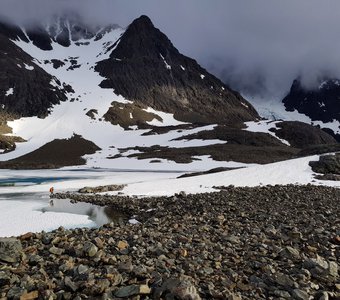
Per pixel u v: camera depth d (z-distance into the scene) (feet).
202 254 52.16
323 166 212.64
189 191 176.86
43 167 544.21
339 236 63.52
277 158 570.87
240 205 117.19
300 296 37.86
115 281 39.93
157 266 45.98
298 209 106.22
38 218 125.90
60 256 51.16
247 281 42.52
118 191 196.34
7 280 41.06
